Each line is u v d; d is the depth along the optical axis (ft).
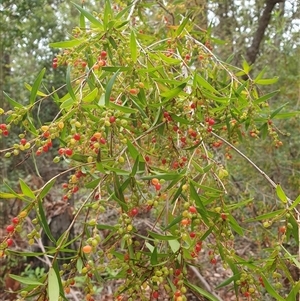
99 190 1.35
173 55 1.96
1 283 4.61
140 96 1.53
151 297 1.45
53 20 6.88
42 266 4.83
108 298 4.20
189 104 1.62
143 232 3.57
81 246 1.40
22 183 1.28
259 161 3.92
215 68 2.23
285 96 4.17
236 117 1.76
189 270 3.84
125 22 1.60
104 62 1.55
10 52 6.86
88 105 1.35
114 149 1.58
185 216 1.32
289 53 4.35
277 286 1.45
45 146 1.36
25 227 5.13
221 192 1.41
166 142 1.71
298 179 3.65
